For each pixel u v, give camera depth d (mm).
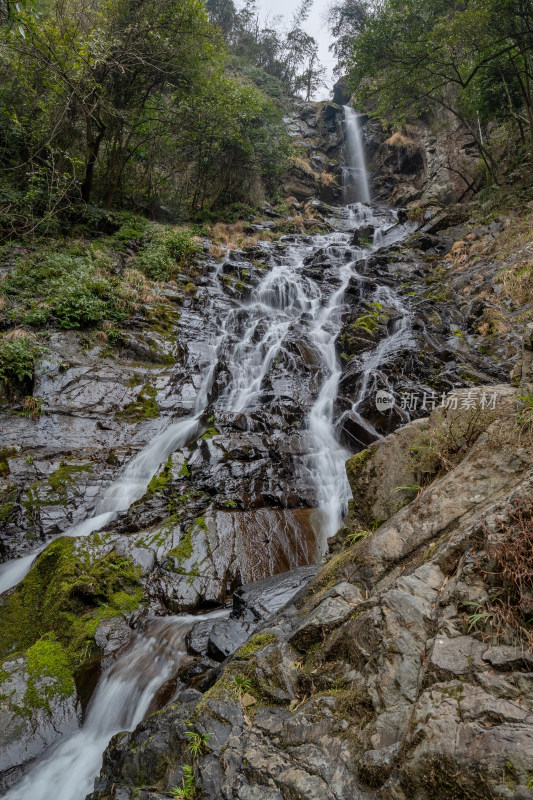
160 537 5398
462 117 18359
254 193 22766
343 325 10578
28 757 3465
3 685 3854
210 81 16516
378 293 12102
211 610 4672
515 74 15188
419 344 8539
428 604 2184
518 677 1732
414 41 15602
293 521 5762
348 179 28750
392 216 23016
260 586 4414
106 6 13328
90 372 9180
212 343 11000
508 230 12555
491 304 9812
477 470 2604
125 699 3701
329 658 2438
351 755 1951
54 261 11336
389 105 18406
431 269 13172
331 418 8070
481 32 13711
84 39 11828
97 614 4547
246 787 2053
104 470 7379
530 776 1474
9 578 5645
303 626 2631
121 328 10562
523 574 1901
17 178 13555
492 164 17453
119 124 15164
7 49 11891
